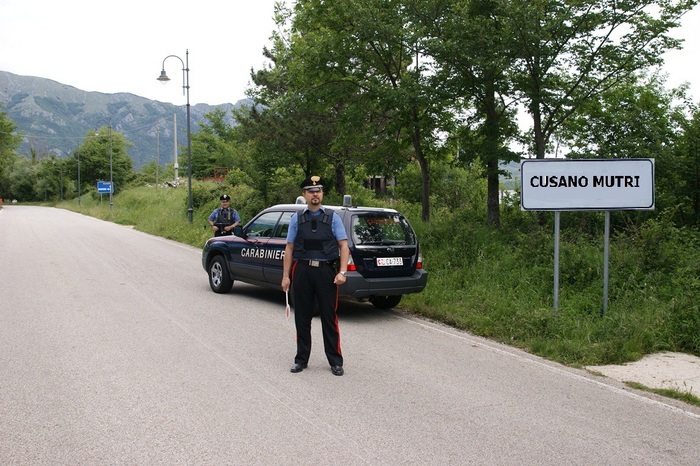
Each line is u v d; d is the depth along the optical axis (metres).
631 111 14.88
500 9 12.64
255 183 25.16
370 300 9.68
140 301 9.34
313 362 6.15
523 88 13.35
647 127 14.54
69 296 9.65
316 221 5.86
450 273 10.52
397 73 16.08
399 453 3.92
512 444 4.12
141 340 6.84
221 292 10.30
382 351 6.67
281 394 5.09
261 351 6.49
